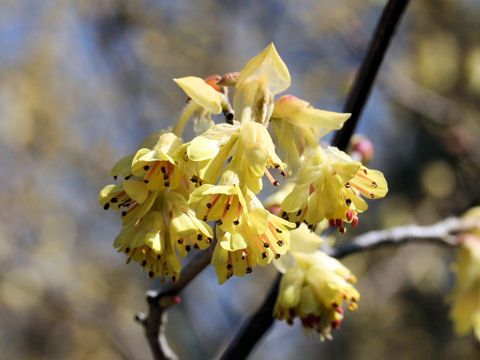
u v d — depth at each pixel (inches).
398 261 273.4
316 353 306.3
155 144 68.3
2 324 294.2
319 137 69.9
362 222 290.7
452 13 282.5
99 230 309.6
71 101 309.9
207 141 60.5
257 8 305.6
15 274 268.8
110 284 294.8
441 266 279.3
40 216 300.7
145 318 83.0
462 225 108.8
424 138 290.2
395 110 293.6
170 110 298.4
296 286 80.4
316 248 82.0
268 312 96.0
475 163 227.9
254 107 67.2
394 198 295.1
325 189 66.2
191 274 76.3
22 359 297.6
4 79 307.0
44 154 307.9
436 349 282.2
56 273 274.1
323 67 297.3
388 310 290.4
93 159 310.7
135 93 291.9
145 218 65.5
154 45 290.5
